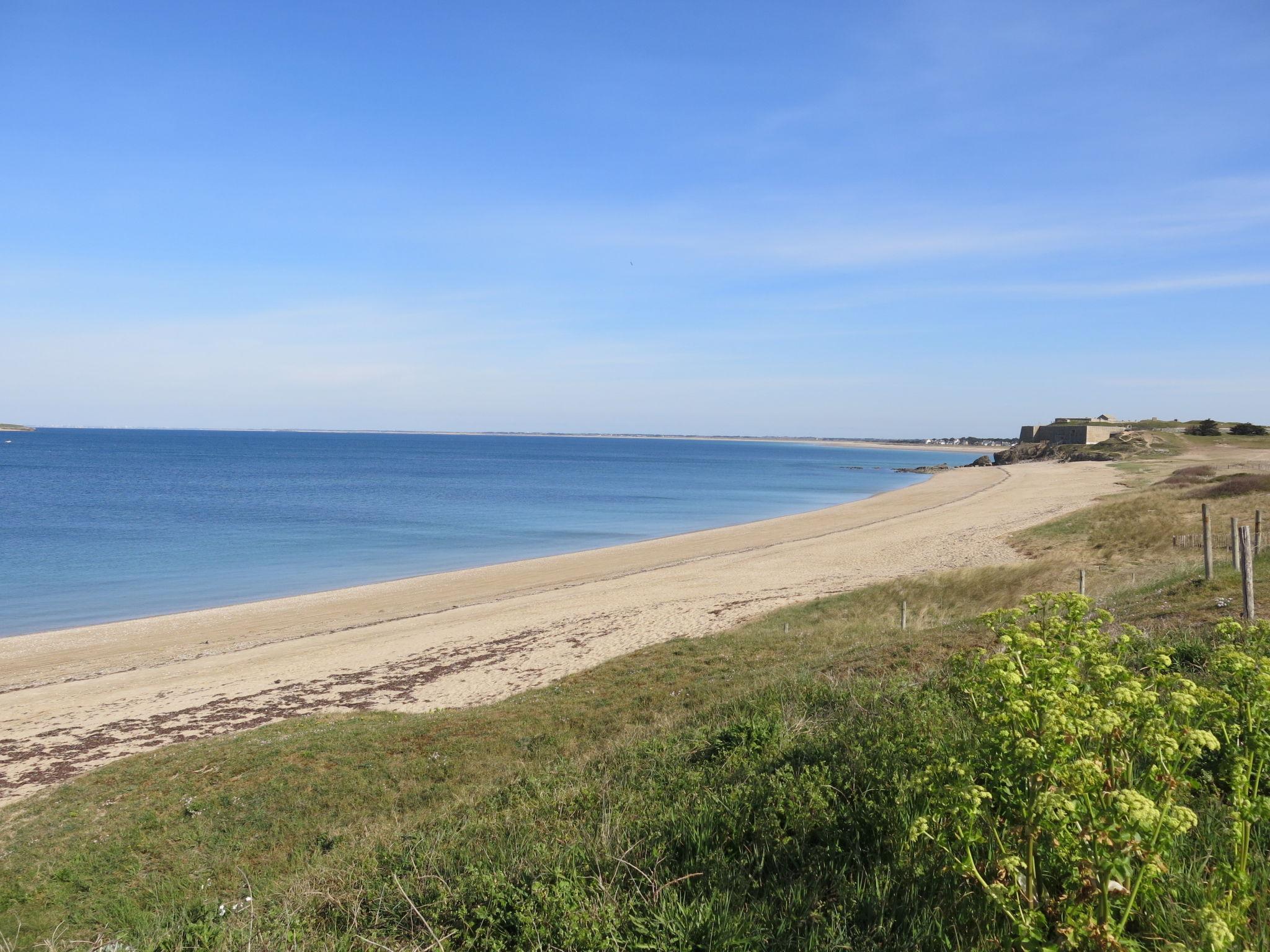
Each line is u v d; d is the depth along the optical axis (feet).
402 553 151.33
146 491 281.33
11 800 41.98
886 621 67.05
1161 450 327.06
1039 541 108.88
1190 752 10.28
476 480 366.02
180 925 19.20
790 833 15.80
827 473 456.45
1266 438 349.20
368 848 25.40
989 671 10.81
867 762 18.42
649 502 264.11
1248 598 32.04
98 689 64.90
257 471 405.18
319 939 15.87
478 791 33.06
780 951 11.89
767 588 94.43
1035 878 10.68
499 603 95.71
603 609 86.94
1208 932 8.44
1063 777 9.78
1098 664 11.21
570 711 48.70
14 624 95.25
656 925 12.76
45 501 242.37
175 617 96.32
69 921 27.22
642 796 22.77
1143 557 80.48
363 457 598.34
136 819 36.17
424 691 60.95
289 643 80.12
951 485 280.51
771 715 30.27
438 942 13.97
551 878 15.11
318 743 44.70
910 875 12.78
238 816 35.83
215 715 56.80
